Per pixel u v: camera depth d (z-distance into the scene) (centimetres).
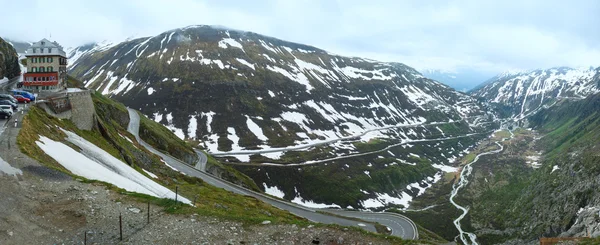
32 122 4991
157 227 2780
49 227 2558
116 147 8125
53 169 3488
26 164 3372
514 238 17075
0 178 2953
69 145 5153
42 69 8950
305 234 2886
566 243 2897
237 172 15738
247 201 7544
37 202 2838
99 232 2617
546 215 17550
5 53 10481
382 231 9575
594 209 13875
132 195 3334
